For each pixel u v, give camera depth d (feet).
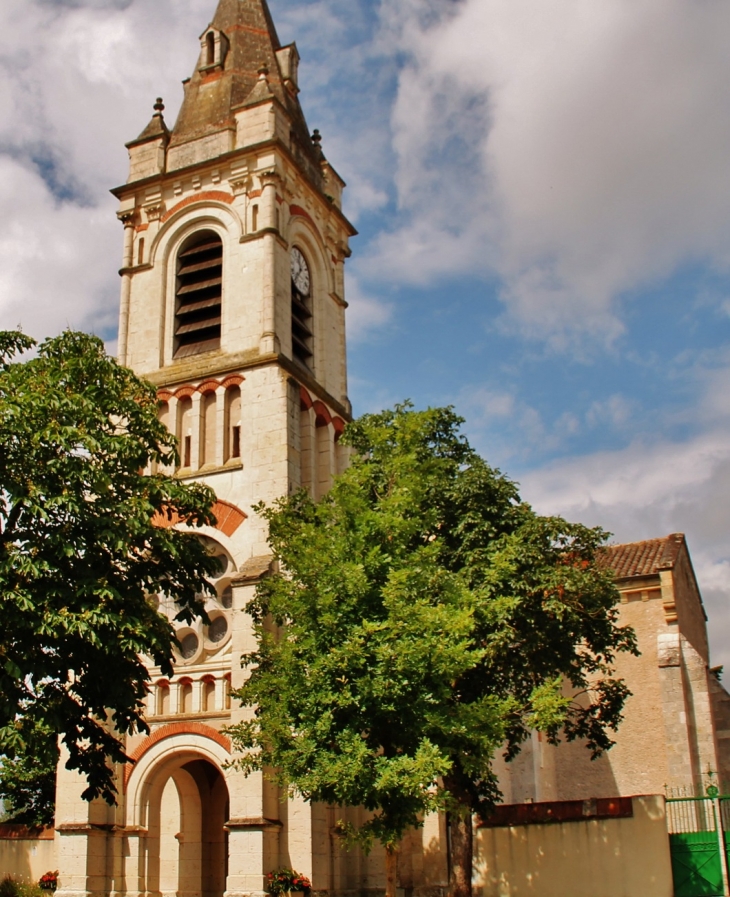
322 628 84.12
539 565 95.66
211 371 129.08
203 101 148.56
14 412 78.23
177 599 91.25
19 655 76.59
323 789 82.33
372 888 115.34
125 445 84.48
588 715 106.42
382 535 88.84
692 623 146.30
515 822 107.65
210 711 112.88
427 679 82.02
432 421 102.89
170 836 118.83
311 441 131.85
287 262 137.28
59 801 111.96
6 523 81.61
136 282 140.87
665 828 100.12
